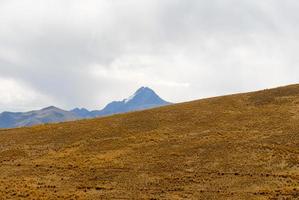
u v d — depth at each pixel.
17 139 76.12
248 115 78.44
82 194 45.94
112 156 61.78
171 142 66.81
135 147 65.75
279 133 65.56
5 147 71.31
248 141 63.03
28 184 50.44
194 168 54.09
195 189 46.69
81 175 54.28
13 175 55.59
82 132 77.06
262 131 67.75
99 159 60.75
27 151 68.00
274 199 41.97
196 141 65.94
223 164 54.53
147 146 65.81
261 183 47.34
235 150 59.34
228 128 71.62
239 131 69.25
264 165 53.06
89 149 66.75
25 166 59.88
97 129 78.19
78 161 60.56
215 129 71.88
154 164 56.84
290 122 70.88
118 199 44.00
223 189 46.19
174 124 77.44
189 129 73.38
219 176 50.62
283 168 51.78
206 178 50.09
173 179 50.50
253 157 55.91
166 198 43.72
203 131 71.31
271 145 59.78
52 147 69.31
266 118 75.00
